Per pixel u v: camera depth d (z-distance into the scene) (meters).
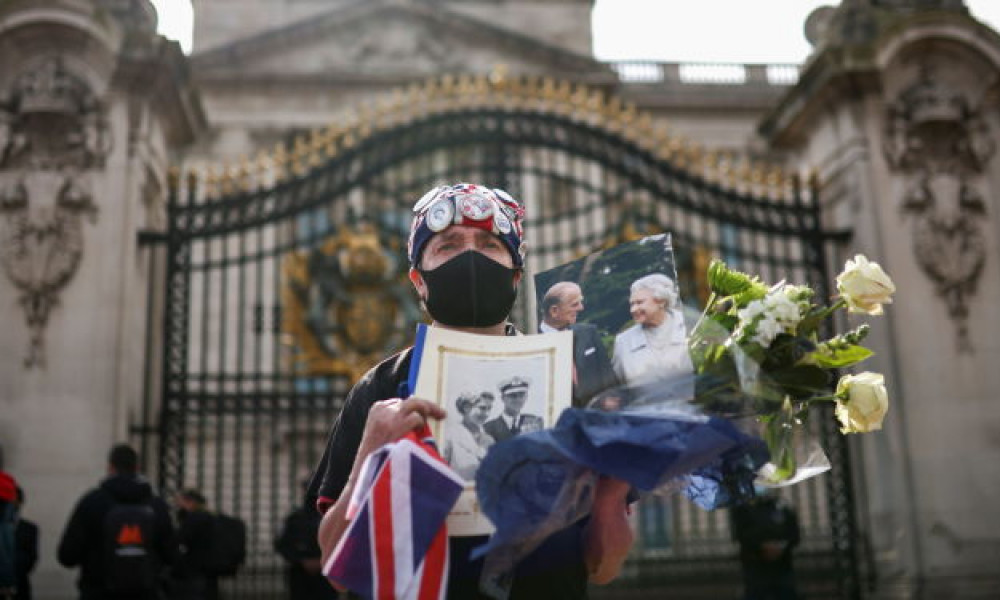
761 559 8.33
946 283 10.22
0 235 9.12
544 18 25.22
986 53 10.73
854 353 2.26
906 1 11.24
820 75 10.95
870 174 10.50
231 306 19.08
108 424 8.80
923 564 9.45
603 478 2.02
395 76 21.48
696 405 1.97
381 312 13.93
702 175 11.03
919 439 9.78
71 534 6.74
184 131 10.98
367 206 10.82
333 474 2.20
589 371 2.05
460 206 2.23
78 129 9.39
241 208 10.27
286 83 21.47
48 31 9.45
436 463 1.90
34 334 8.91
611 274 2.16
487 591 1.88
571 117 11.10
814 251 10.66
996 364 10.03
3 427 8.71
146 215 10.34
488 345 2.09
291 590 8.72
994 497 9.62
